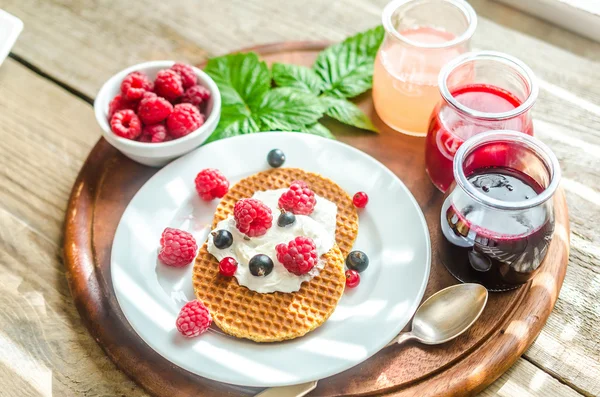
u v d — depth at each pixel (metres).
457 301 0.64
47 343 0.65
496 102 0.68
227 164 0.71
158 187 0.69
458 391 0.61
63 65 0.82
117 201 0.71
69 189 0.73
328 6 0.87
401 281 0.64
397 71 0.71
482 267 0.63
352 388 0.61
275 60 0.80
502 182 0.63
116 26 0.85
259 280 0.64
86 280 0.66
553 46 0.82
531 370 0.63
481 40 0.83
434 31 0.74
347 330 0.63
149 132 0.71
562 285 0.66
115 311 0.65
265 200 0.68
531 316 0.64
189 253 0.65
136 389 0.62
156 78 0.73
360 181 0.70
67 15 0.86
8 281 0.68
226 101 0.75
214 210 0.70
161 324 0.63
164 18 0.86
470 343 0.63
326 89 0.77
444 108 0.67
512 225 0.61
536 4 0.84
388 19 0.70
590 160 0.73
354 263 0.65
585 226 0.70
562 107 0.77
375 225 0.68
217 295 0.64
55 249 0.69
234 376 0.60
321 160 0.71
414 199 0.68
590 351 0.63
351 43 0.79
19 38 0.84
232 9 0.87
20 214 0.71
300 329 0.62
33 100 0.79
